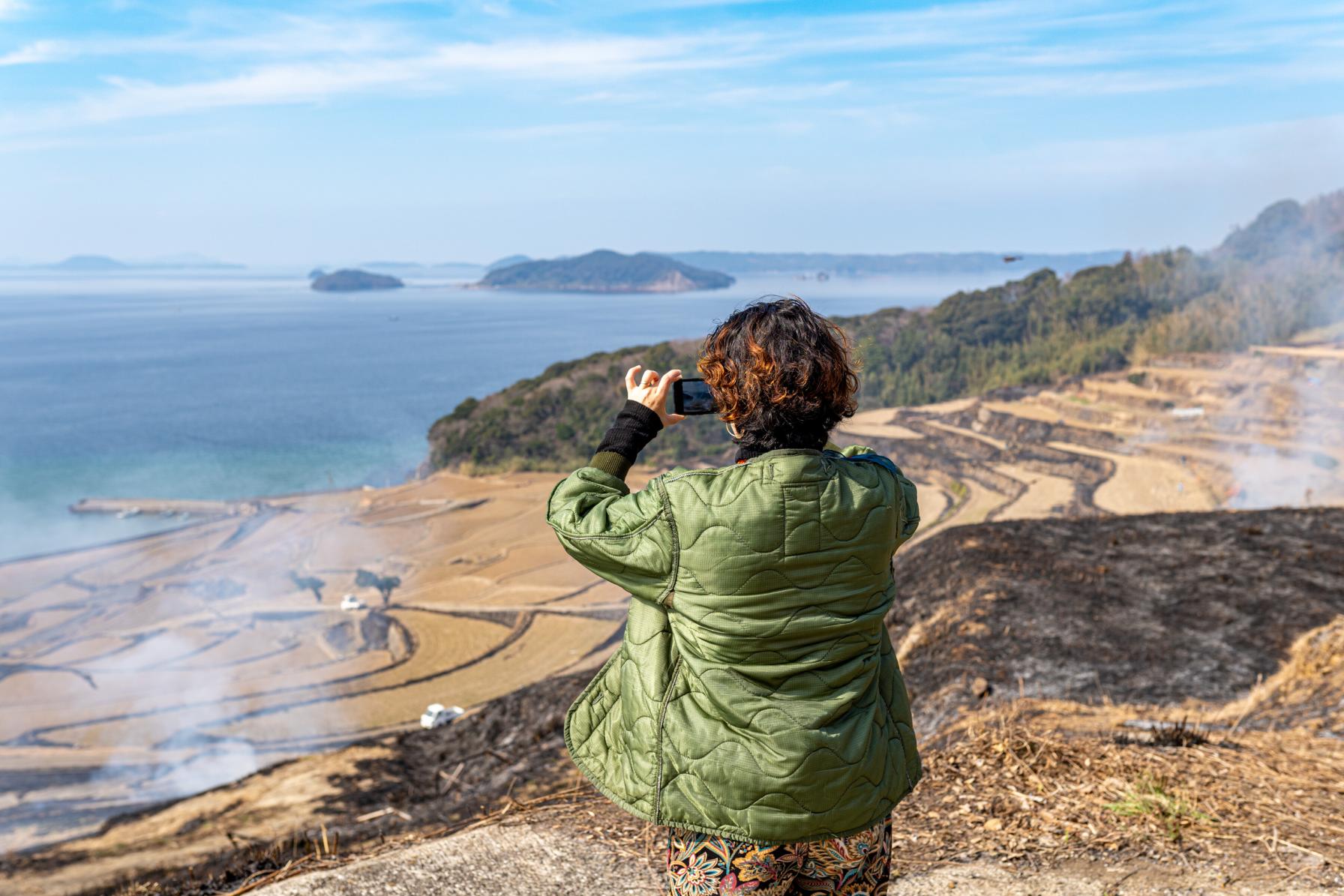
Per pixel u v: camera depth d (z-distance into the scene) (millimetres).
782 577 1585
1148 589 8984
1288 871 3129
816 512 1586
